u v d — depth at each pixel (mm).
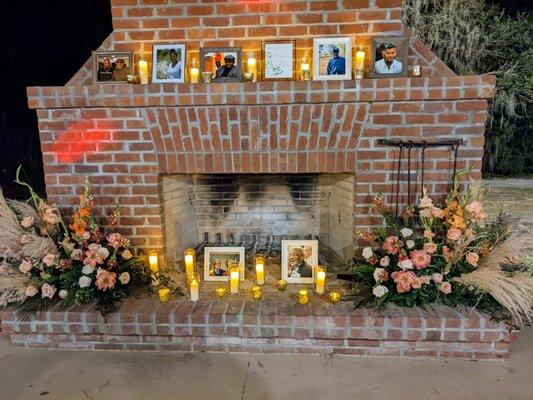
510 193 5805
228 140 2541
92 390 1993
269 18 2531
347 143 2504
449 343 2227
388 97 2369
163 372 2146
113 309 2336
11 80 6633
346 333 2229
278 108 2453
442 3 6184
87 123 2572
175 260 3053
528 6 6574
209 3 2537
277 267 3084
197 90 2420
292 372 2131
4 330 2383
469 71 6285
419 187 2527
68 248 2455
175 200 3051
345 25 2502
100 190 2672
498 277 2182
